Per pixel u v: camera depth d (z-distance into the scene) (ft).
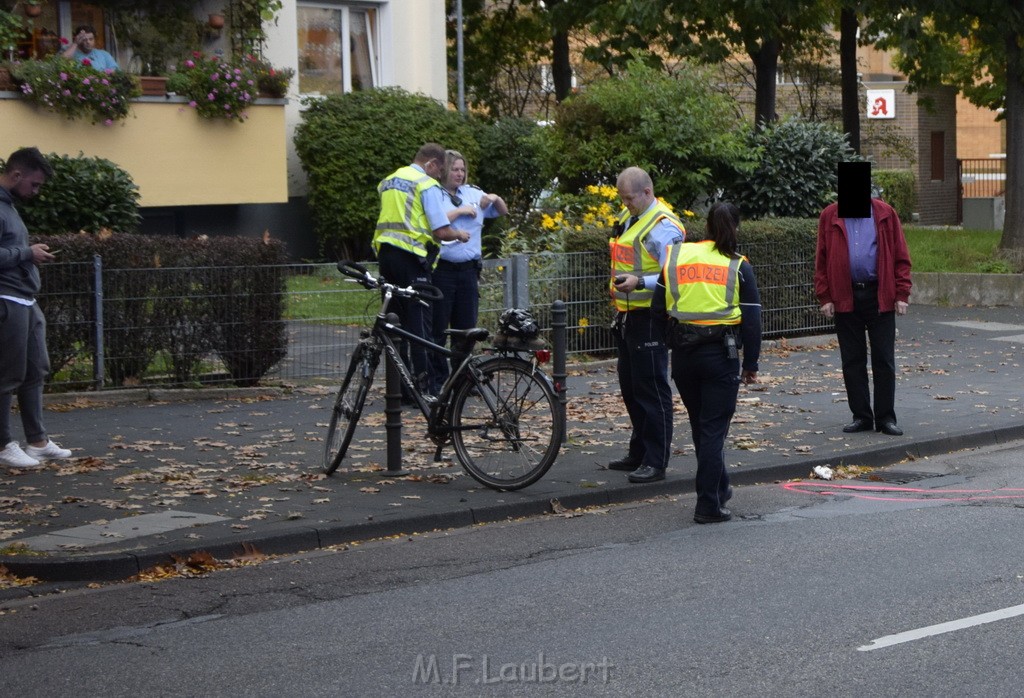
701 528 32.68
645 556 29.78
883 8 91.56
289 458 40.29
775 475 39.04
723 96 77.41
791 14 96.07
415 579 28.14
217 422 46.14
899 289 43.83
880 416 44.39
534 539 31.68
